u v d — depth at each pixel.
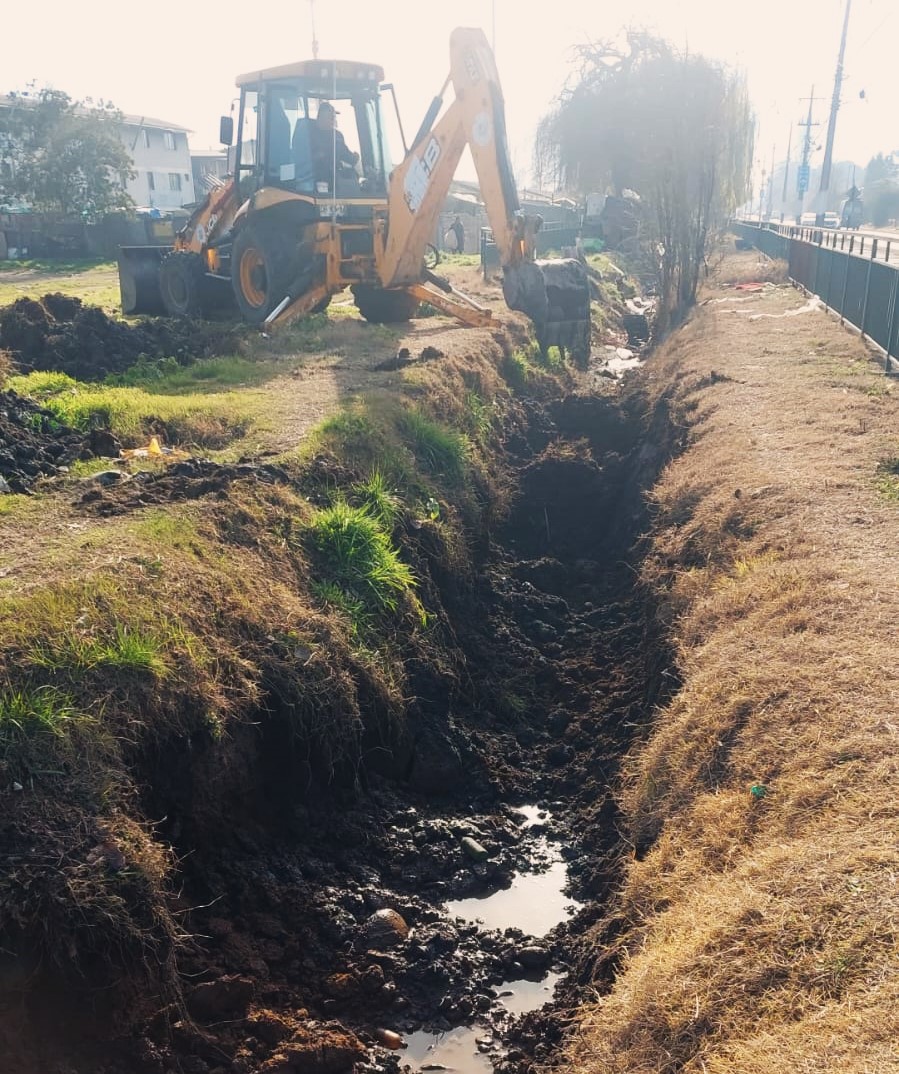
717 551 8.14
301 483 8.47
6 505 7.41
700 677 6.29
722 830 4.93
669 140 21.66
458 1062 4.91
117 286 25.59
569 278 17.16
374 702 6.98
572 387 16.48
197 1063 4.43
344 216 15.53
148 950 4.48
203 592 6.41
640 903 5.12
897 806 4.34
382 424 10.07
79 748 4.91
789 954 3.79
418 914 5.89
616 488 12.40
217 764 5.69
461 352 13.84
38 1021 4.12
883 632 5.89
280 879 5.77
